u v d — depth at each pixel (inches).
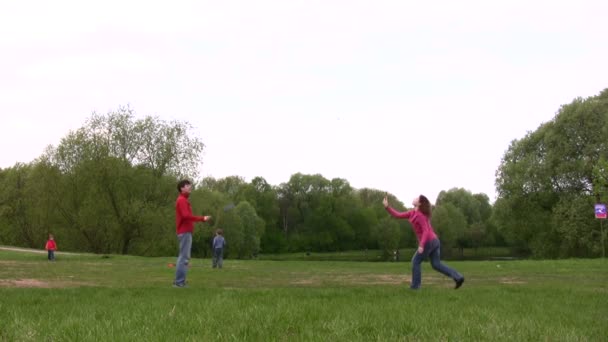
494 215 2134.6
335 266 949.2
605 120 1828.2
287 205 4340.6
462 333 189.8
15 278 533.0
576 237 1782.7
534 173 1926.7
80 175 1888.5
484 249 4426.7
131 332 183.9
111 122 1947.6
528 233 2044.8
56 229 2058.3
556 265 902.4
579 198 1793.8
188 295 335.6
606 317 248.5
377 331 193.2
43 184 1998.0
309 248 4126.5
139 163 1950.1
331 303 290.2
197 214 1998.0
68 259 1147.3
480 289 411.2
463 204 4291.3
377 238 3949.3
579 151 1899.6
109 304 280.8
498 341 177.2
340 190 4242.1
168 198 1937.7
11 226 2522.1
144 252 2079.2
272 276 631.8
